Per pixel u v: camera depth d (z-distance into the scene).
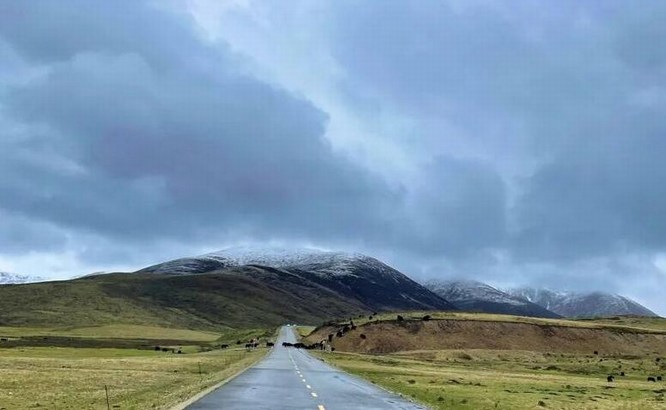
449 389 44.81
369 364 82.50
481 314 163.75
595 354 147.12
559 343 149.62
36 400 33.50
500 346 142.62
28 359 78.38
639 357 143.88
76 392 38.25
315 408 26.02
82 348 144.75
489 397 40.09
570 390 54.81
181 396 31.34
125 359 85.56
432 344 139.25
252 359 79.75
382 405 27.98
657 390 62.88
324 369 58.66
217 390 33.59
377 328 142.88
